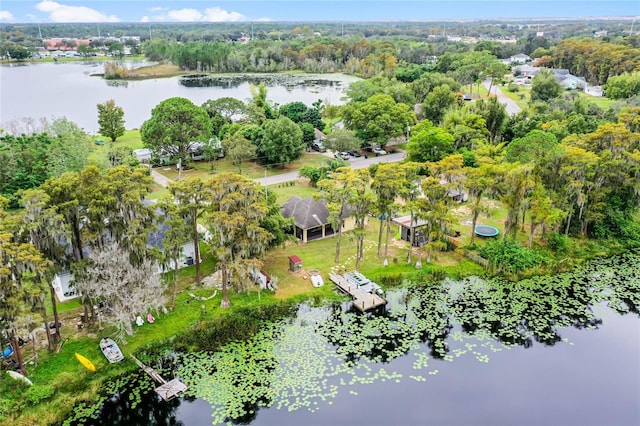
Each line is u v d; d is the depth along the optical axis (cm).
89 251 3803
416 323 4025
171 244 3856
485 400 3191
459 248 5112
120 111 9556
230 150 7606
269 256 4978
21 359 3189
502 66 14538
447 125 8338
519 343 3791
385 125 8606
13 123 9694
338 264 4841
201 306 4053
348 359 3562
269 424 2959
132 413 3064
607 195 5494
